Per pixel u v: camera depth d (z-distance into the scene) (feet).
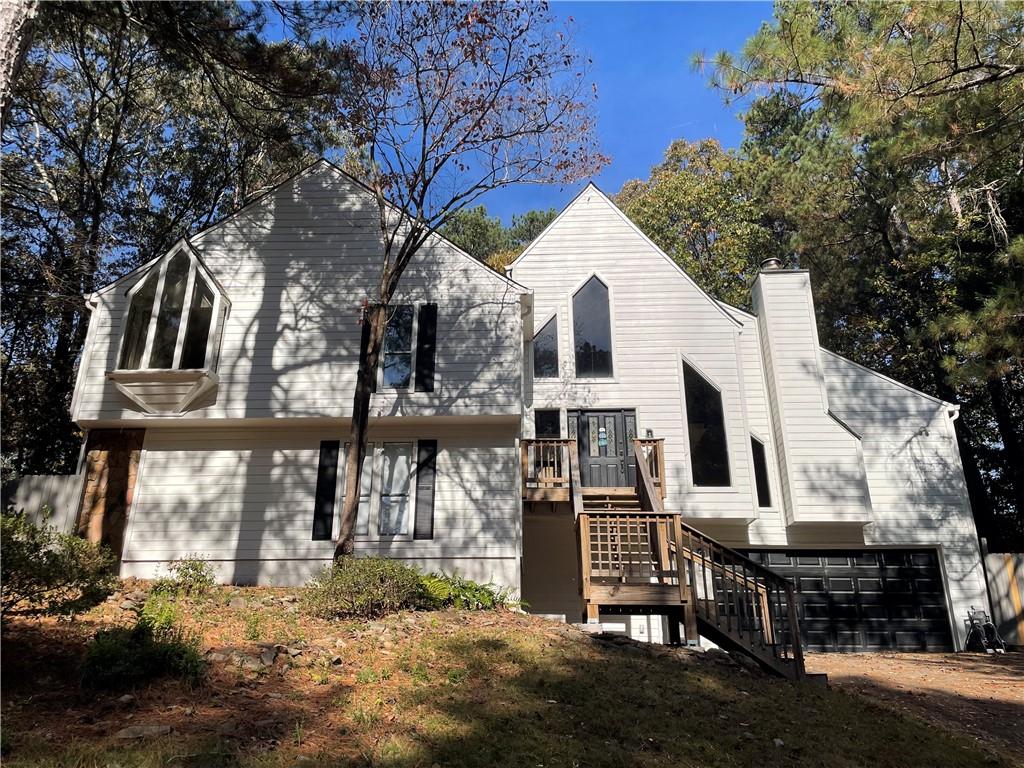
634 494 45.50
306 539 42.75
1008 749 25.17
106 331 45.14
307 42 40.45
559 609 49.90
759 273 57.52
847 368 57.21
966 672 39.65
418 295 46.32
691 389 53.26
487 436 44.68
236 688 20.29
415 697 20.90
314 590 31.94
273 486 43.93
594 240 57.21
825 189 80.94
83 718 17.08
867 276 85.71
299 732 17.28
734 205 97.76
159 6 37.73
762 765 19.06
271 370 44.29
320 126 46.32
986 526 77.10
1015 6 33.06
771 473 53.67
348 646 25.61
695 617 31.27
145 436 44.80
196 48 40.19
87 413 43.21
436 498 43.39
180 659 20.39
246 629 26.94
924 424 55.26
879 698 30.99
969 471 78.89
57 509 43.55
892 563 52.49
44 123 66.85
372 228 47.44
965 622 50.31
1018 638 51.65
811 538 52.08
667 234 99.40
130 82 68.85
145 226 75.77
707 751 19.39
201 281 45.14
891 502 53.36
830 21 37.29
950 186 43.65
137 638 21.15
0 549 18.98
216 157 76.74
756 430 54.75
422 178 40.93
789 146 90.22
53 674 20.06
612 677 24.76
